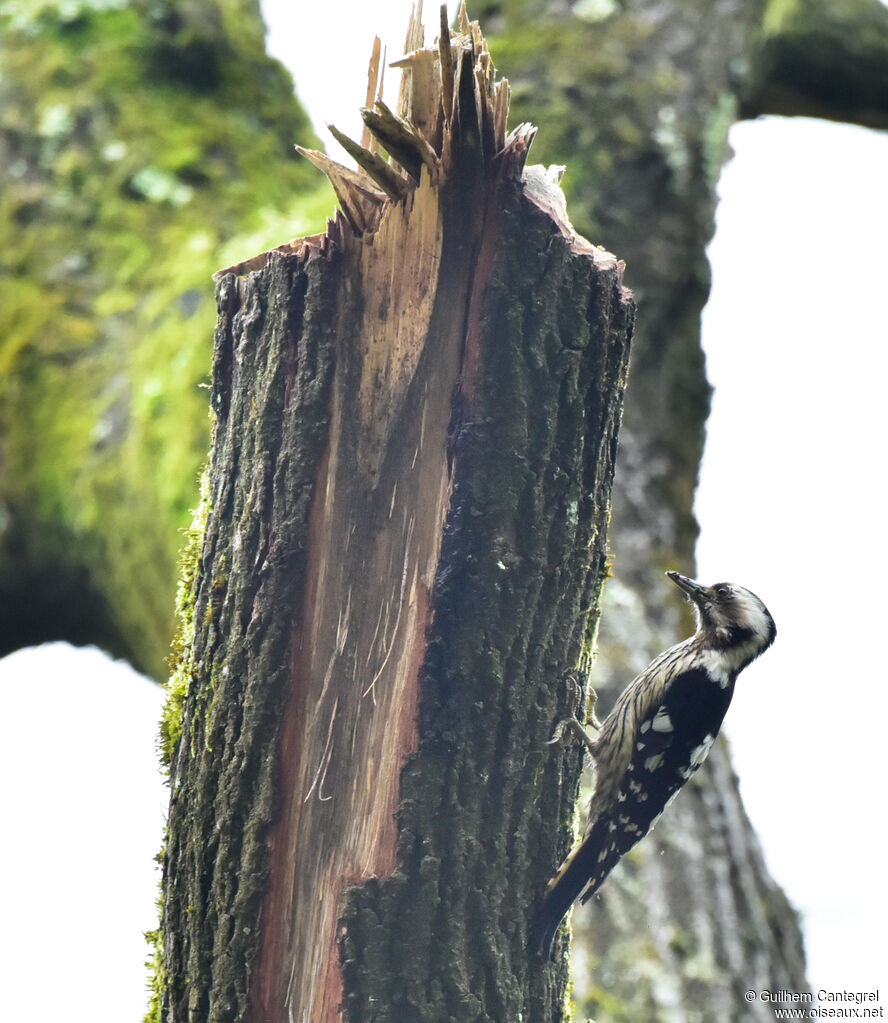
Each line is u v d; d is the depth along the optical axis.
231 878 8.66
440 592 8.63
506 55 20.58
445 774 8.62
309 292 8.74
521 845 8.94
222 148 18.62
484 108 8.30
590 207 18.62
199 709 9.05
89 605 17.25
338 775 8.63
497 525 8.66
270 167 18.77
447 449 8.66
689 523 17.64
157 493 15.16
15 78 19.02
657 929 13.88
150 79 19.12
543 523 8.80
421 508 8.69
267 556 8.80
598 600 9.45
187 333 16.09
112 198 17.88
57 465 16.31
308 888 8.58
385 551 8.70
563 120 19.45
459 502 8.64
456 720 8.64
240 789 8.69
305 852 8.59
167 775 9.48
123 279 17.27
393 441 8.70
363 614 8.70
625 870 14.28
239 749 8.72
